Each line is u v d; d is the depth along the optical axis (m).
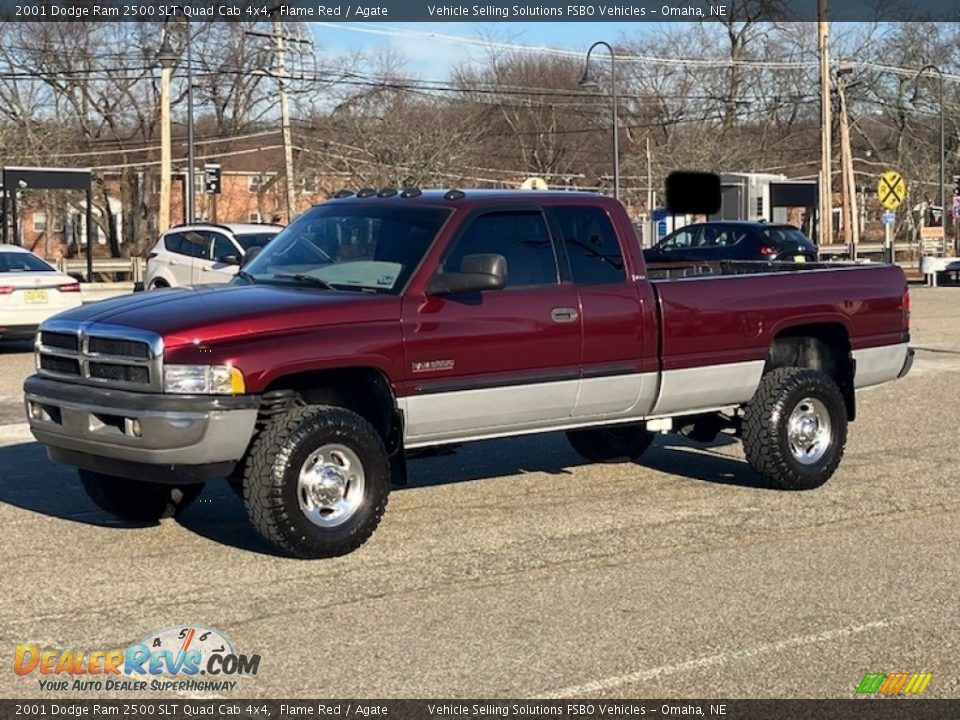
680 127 65.38
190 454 6.82
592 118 71.75
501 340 7.73
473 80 69.62
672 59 62.84
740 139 65.00
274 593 6.63
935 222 63.53
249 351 6.90
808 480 9.06
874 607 6.42
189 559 7.27
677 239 28.69
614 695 5.26
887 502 8.80
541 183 21.77
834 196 69.56
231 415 6.84
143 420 6.81
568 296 8.02
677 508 8.61
